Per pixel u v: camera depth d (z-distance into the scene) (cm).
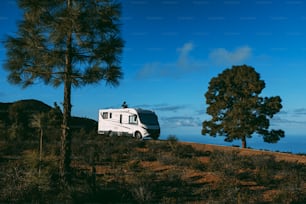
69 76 1230
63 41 1223
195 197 1239
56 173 1280
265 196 1278
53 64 1227
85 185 1199
